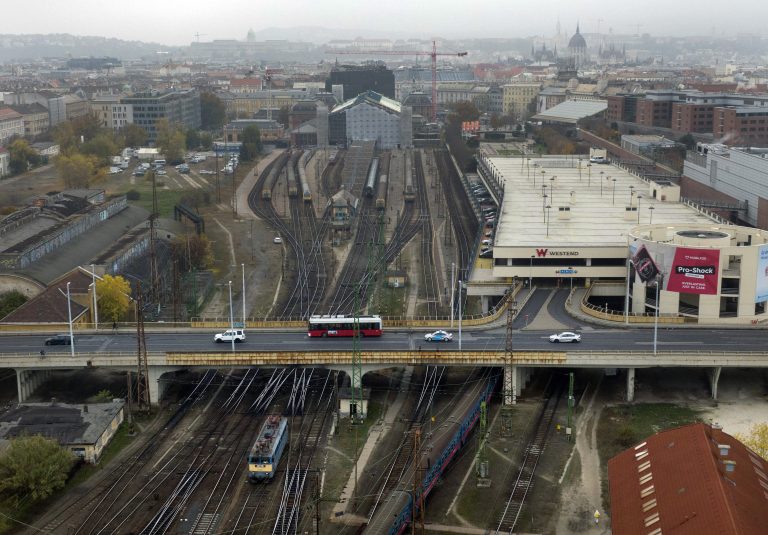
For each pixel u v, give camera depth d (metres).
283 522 166.62
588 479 181.62
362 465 188.50
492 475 184.12
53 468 174.88
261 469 181.25
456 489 179.25
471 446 197.25
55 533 164.38
